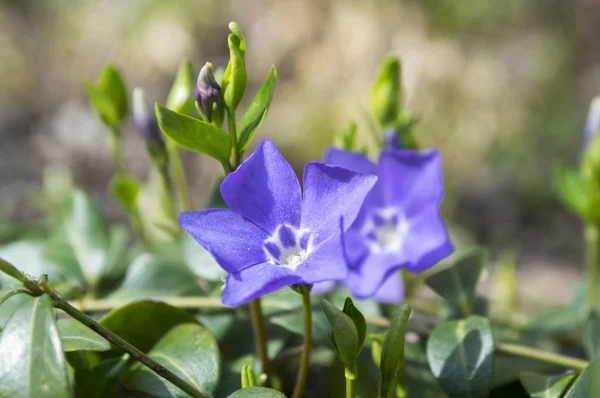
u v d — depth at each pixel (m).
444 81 0.62
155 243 0.25
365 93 0.61
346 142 0.24
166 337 0.20
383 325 0.22
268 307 0.22
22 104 0.64
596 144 0.24
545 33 0.66
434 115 0.59
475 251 0.23
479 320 0.21
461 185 0.55
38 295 0.18
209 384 0.20
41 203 0.37
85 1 0.74
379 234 0.23
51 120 0.61
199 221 0.19
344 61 0.65
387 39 0.65
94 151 0.55
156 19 0.70
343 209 0.19
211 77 0.20
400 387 0.21
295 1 0.69
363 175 0.19
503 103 0.61
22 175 0.52
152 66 0.69
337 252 0.18
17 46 0.71
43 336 0.18
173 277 0.23
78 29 0.73
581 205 0.25
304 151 0.58
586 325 0.22
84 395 0.20
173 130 0.19
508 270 0.27
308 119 0.60
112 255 0.25
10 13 0.75
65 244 0.24
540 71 0.63
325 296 0.24
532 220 0.52
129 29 0.71
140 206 0.27
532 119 0.59
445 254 0.22
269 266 0.19
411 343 0.22
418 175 0.23
